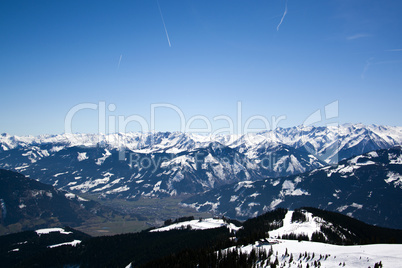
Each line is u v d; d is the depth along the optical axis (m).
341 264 106.06
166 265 148.75
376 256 108.00
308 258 116.31
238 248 147.38
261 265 117.56
